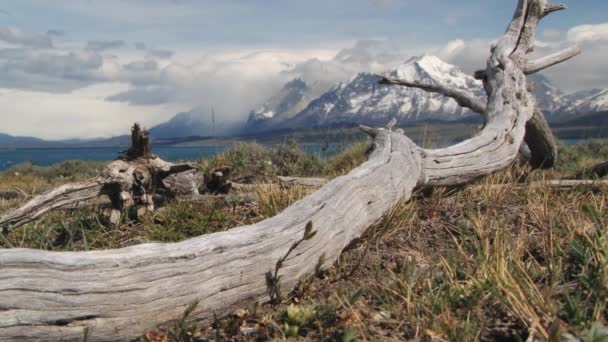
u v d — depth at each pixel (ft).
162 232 15.25
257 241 10.24
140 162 16.89
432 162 16.71
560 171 29.30
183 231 15.64
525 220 15.24
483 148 18.48
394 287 10.67
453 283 10.46
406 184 15.16
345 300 9.78
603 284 9.36
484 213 16.02
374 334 8.86
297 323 9.27
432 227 14.99
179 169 17.65
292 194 17.24
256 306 10.02
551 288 9.39
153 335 8.78
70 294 7.95
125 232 16.11
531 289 9.25
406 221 15.03
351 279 11.75
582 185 17.80
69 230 15.79
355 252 13.35
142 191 16.65
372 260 12.91
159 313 8.81
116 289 8.35
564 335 7.70
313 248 11.23
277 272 10.41
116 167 16.39
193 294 9.18
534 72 25.16
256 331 9.36
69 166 56.13
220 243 9.72
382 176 14.24
